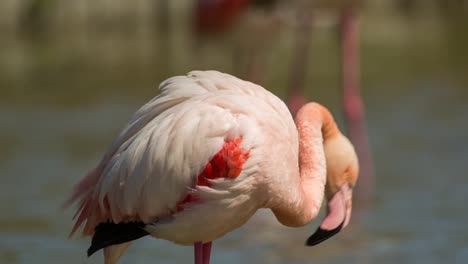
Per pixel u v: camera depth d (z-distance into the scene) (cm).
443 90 1767
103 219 646
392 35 2511
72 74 1962
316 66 2081
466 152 1313
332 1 1325
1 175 1195
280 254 878
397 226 970
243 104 635
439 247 891
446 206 1047
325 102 1691
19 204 1061
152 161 614
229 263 848
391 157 1305
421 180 1173
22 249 893
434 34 2520
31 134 1439
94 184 649
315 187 683
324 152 705
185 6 2556
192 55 2136
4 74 1972
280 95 1736
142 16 2562
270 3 1335
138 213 633
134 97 1717
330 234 677
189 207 629
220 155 620
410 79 1897
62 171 1209
